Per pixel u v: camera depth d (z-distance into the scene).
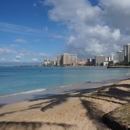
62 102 12.84
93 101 12.43
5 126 8.41
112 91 16.64
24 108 12.13
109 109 10.38
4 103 14.74
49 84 32.47
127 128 6.96
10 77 52.56
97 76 55.56
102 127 7.89
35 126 8.31
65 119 9.06
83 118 9.09
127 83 23.62
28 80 41.62
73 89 23.45
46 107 11.62
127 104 10.16
